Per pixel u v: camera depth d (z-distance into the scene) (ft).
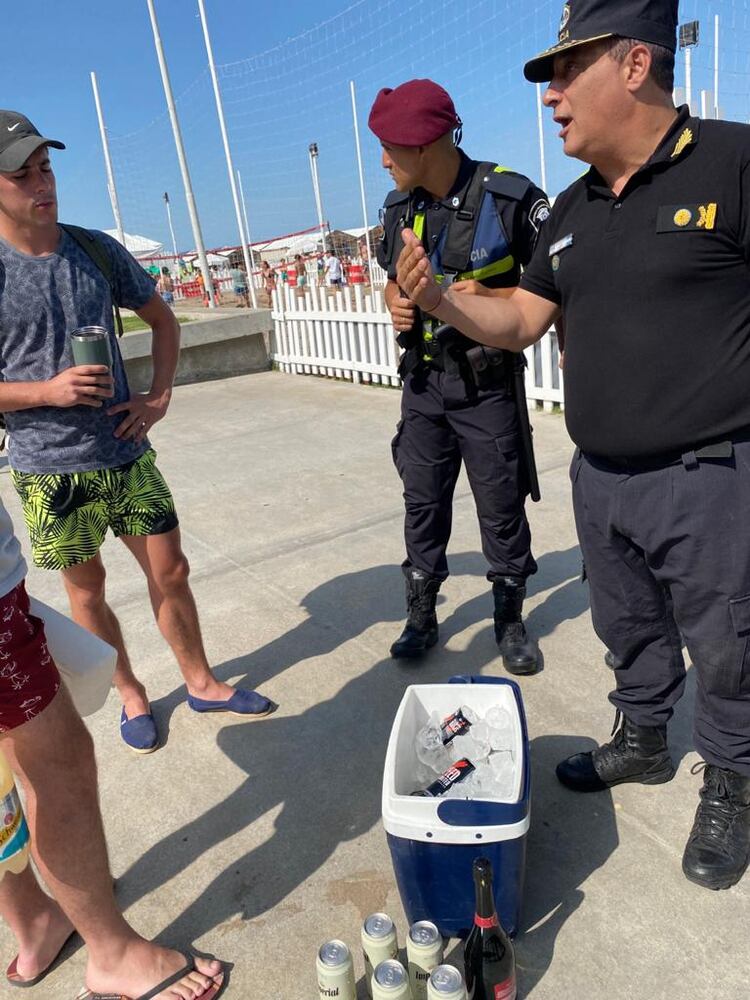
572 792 7.67
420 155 8.23
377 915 5.57
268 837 7.41
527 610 11.27
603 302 5.89
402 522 14.82
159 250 130.72
